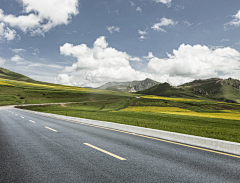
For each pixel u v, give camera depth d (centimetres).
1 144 789
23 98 10119
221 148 710
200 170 495
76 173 461
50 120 1984
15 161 554
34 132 1137
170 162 560
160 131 977
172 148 739
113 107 8338
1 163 534
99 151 682
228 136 1302
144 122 2030
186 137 845
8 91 11350
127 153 657
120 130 1244
